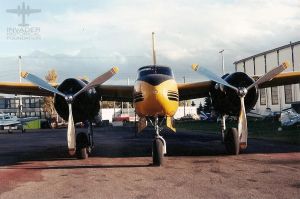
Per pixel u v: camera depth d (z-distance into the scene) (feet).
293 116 90.79
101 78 40.06
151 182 27.09
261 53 185.98
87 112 41.88
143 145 58.44
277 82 48.21
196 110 272.31
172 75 40.96
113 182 27.55
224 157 39.96
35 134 116.88
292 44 162.30
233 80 41.65
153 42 53.67
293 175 28.14
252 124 118.32
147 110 36.91
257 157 39.14
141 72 40.65
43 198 23.15
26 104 281.33
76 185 26.86
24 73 40.06
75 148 39.73
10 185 27.32
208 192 23.31
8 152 52.49
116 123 193.16
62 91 40.98
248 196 21.98
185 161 37.63
